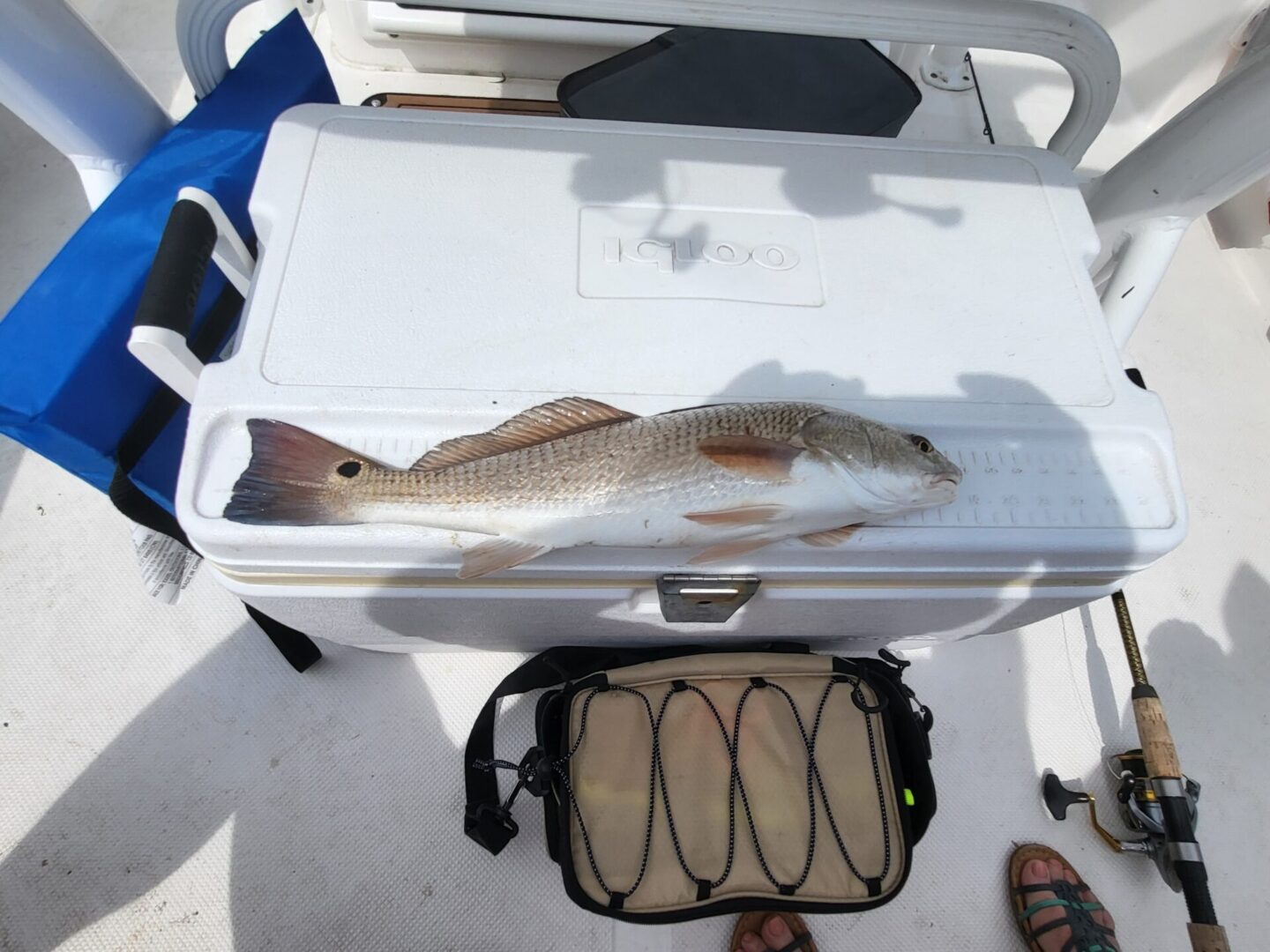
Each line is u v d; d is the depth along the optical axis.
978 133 1.43
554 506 0.71
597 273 0.85
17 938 0.95
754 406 0.73
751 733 0.93
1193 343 1.44
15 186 1.45
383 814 1.03
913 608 0.87
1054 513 0.78
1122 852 1.04
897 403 0.81
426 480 0.71
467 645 1.04
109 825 1.01
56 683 1.08
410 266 0.84
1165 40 1.52
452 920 0.98
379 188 0.88
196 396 0.76
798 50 1.21
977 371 0.83
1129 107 1.61
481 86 1.46
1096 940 0.96
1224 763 1.12
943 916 1.01
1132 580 1.23
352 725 1.07
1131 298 1.04
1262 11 1.40
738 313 0.85
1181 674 1.17
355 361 0.79
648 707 0.94
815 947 0.99
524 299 0.83
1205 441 1.35
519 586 0.80
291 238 0.84
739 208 0.91
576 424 0.74
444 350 0.80
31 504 1.19
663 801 0.91
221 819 1.02
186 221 0.76
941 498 0.73
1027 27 0.88
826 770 0.93
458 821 1.03
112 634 1.11
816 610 0.87
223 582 0.79
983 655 1.16
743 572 0.78
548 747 0.95
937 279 0.88
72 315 0.83
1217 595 1.22
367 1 1.31
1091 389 0.83
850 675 0.96
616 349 0.82
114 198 0.92
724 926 1.00
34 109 0.92
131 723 1.06
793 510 0.71
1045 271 0.89
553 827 0.94
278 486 0.71
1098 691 1.14
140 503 0.89
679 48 1.20
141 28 1.61
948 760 1.10
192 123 0.99
